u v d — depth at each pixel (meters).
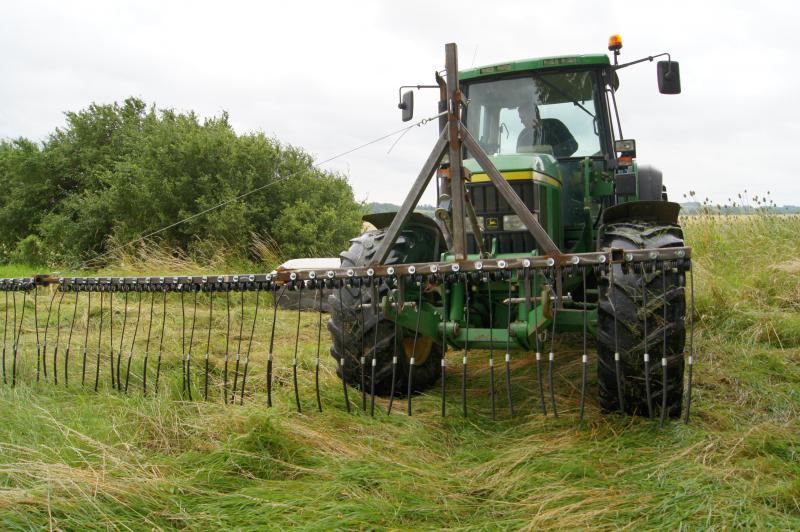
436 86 5.05
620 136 4.87
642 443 3.01
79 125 14.23
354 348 3.86
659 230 3.43
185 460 2.82
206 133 10.80
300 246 10.23
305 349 5.00
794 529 2.14
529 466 2.80
